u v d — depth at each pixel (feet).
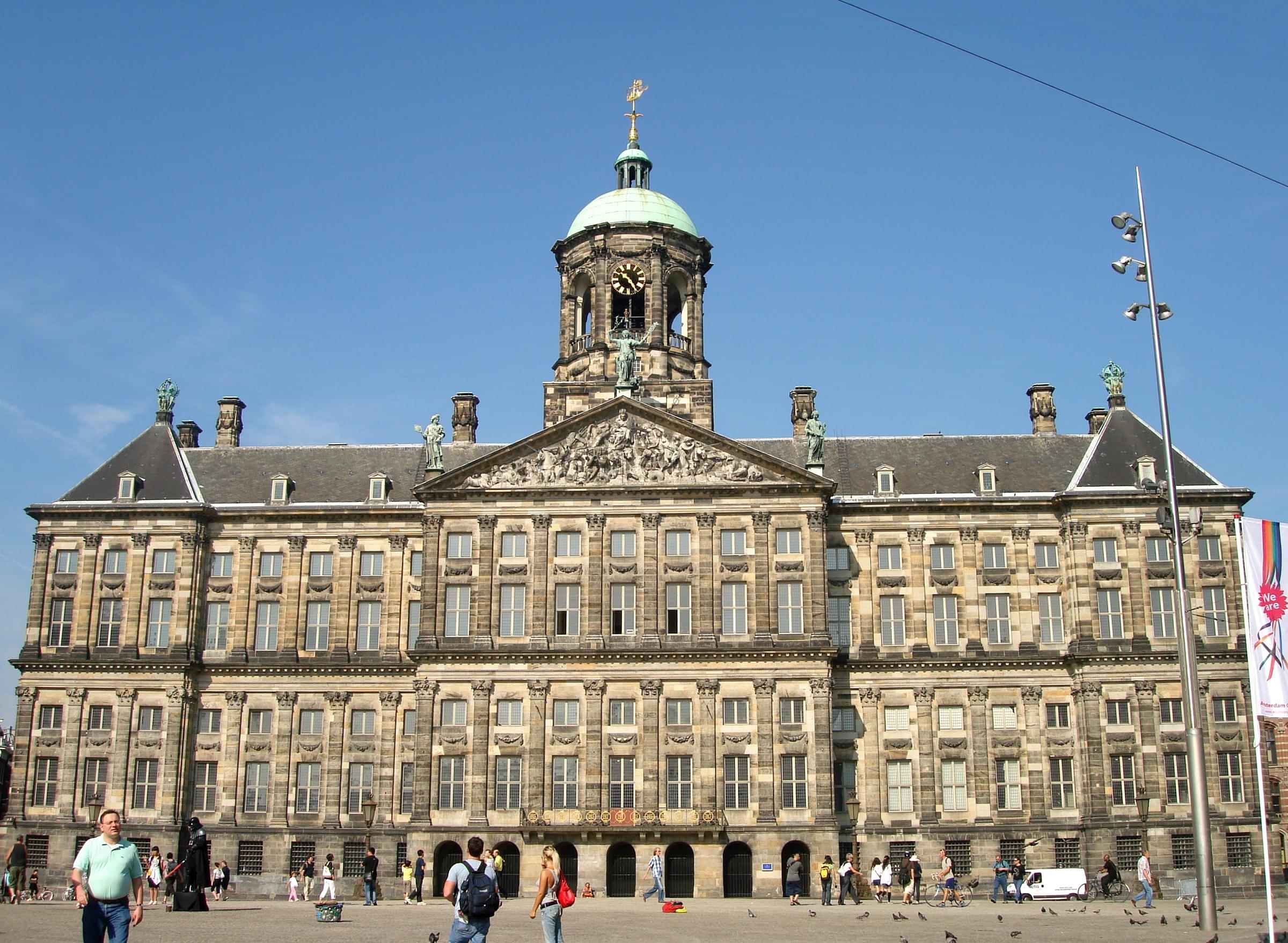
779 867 232.73
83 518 265.13
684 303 286.46
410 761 255.50
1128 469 259.60
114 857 68.18
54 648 259.39
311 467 280.31
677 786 238.07
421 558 265.34
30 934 117.39
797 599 246.88
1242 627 247.91
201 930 128.77
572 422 254.47
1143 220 138.62
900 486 266.98
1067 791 247.70
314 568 266.36
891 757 250.37
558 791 238.89
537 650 243.81
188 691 257.34
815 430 257.96
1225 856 237.86
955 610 257.34
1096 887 228.43
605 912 180.34
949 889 210.18
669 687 242.78
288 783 255.50
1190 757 126.72
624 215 284.82
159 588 261.85
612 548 250.37
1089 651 247.70
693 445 253.65
